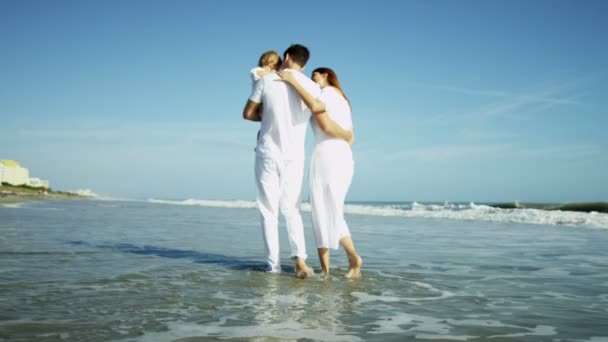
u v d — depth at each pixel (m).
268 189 3.83
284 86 3.79
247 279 3.41
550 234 8.30
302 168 3.90
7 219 9.29
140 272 3.60
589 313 2.52
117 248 5.21
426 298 2.86
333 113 3.76
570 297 2.95
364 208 22.25
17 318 2.20
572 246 6.23
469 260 4.75
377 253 5.30
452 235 7.98
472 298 2.88
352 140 3.93
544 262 4.64
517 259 4.86
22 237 6.02
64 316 2.26
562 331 2.17
